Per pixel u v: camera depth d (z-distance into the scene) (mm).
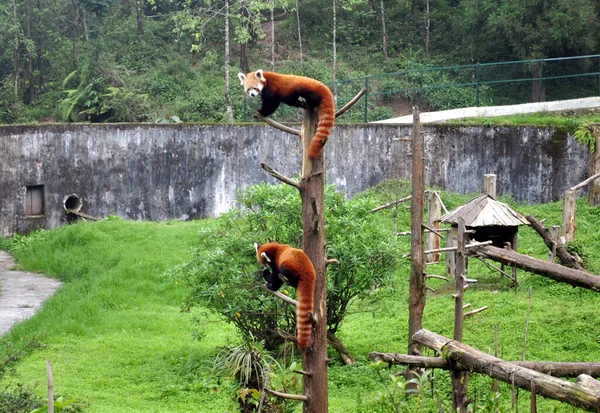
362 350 13016
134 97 31672
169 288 17438
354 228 12383
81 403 9430
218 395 11211
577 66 30781
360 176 24703
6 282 18719
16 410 7668
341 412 9977
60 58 36188
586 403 5715
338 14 40062
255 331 12516
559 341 12234
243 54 34688
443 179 24766
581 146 24234
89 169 22906
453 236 15930
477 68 27609
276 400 7914
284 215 12258
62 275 19172
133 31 37438
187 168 23781
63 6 38031
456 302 9016
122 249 19641
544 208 23250
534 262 8469
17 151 22047
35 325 14820
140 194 23438
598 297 14477
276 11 41688
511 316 13469
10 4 36625
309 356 6836
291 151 24641
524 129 24531
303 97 6836
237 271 12078
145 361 12992
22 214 22281
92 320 15375
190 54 37125
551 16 29938
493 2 32562
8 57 35812
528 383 6199
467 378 7461
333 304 12570
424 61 35969
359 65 36094
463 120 26719
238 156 24203
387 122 27359
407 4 40312
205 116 31188
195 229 21141
